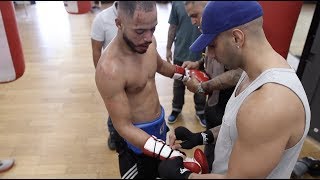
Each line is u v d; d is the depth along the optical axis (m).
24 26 1.97
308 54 1.73
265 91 0.67
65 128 1.22
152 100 1.09
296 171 0.78
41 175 0.79
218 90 1.34
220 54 0.74
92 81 1.68
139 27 0.76
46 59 2.15
